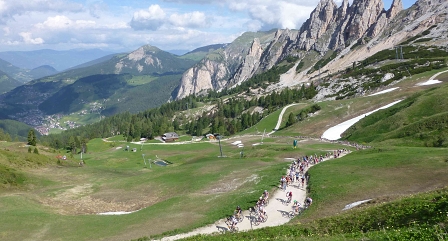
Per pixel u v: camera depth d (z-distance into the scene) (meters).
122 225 49.31
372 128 111.56
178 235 42.25
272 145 122.50
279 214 46.41
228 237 34.22
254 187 58.97
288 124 169.25
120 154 160.12
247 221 45.09
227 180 70.50
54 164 109.81
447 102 101.12
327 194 47.81
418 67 194.50
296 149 104.94
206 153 142.38
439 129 82.62
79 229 49.03
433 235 21.70
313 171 63.12
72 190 77.31
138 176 89.12
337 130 133.00
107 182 84.81
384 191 45.00
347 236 26.41
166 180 79.56
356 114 146.12
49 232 48.22
